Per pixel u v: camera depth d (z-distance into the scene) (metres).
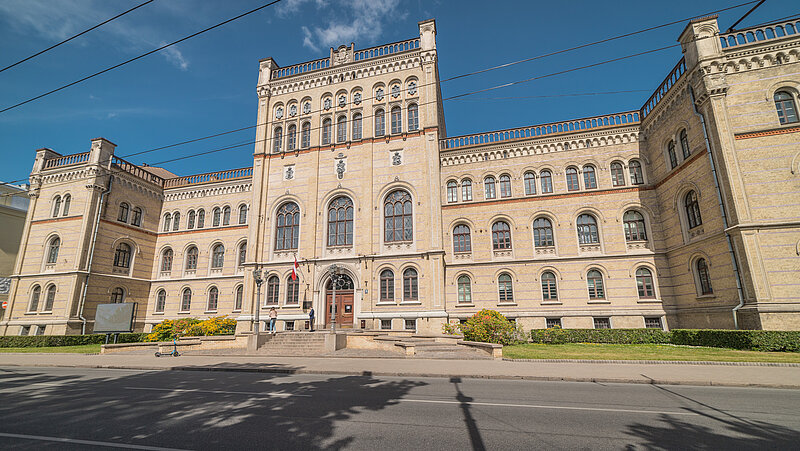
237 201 40.16
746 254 19.92
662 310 27.45
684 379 12.16
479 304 31.44
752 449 6.14
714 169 22.11
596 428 7.26
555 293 30.30
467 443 6.42
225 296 38.19
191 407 9.24
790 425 7.47
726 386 11.62
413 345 20.09
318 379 13.56
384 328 29.97
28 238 36.31
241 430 7.27
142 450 6.25
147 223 40.62
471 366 15.82
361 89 35.44
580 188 31.30
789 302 18.92
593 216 30.81
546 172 32.62
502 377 13.25
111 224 36.47
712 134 22.20
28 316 33.78
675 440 6.59
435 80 34.38
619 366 15.31
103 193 35.88
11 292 35.00
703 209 23.48
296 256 33.09
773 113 21.06
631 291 28.55
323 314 31.34
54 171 36.97
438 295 29.28
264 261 33.75
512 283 31.22
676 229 26.75
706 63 22.56
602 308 28.88
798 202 19.86
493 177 33.59
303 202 34.12
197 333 30.22
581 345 23.92
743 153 21.12
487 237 32.47
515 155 33.31
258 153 36.25
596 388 11.36
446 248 33.22
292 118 36.56
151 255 40.78
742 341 18.53
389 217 32.34
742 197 20.59
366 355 20.62
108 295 35.72
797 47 21.16
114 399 10.38
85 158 36.56
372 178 33.00
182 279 39.72
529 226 31.75
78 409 9.22
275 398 10.18
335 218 33.53
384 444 6.39
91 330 33.47
